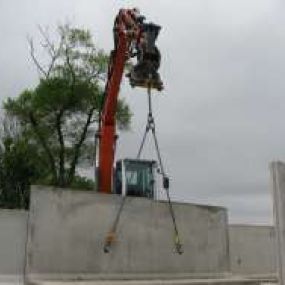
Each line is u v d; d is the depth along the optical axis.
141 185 18.02
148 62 15.66
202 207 19.41
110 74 18.09
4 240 16.53
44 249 16.12
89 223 16.95
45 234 16.22
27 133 35.28
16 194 36.59
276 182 9.56
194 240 18.97
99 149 18.05
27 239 16.06
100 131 18.30
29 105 34.84
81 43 34.25
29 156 35.69
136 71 15.56
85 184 36.78
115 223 17.36
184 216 18.92
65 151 34.97
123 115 35.97
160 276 17.91
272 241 24.25
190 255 18.77
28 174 36.47
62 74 34.03
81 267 16.58
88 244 16.83
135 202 17.92
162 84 15.75
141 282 15.68
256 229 23.88
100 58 34.34
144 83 15.55
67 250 16.45
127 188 17.80
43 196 16.38
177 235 18.52
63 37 34.03
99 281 16.20
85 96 34.09
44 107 34.22
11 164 36.12
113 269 17.11
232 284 16.80
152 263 17.91
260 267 23.56
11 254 16.53
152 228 18.12
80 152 35.34
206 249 19.17
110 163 17.89
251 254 23.42
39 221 16.20
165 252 18.25
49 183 34.97
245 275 22.73
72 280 16.22
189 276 18.50
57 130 34.66
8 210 16.75
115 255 17.25
